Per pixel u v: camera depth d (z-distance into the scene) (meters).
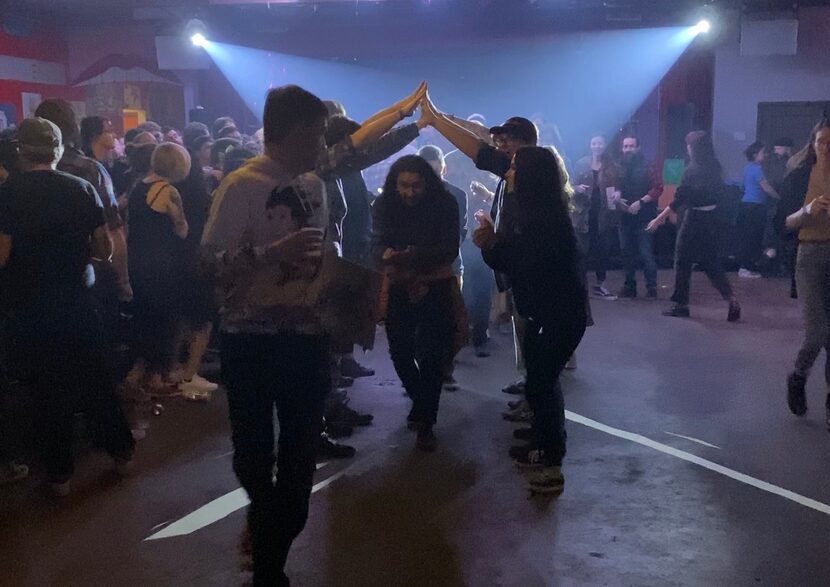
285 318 2.69
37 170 3.64
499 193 4.45
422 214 4.35
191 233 5.21
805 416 4.96
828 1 10.83
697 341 6.96
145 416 5.06
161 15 11.84
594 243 9.07
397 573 3.16
